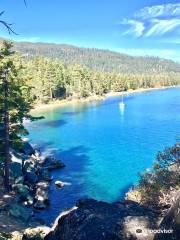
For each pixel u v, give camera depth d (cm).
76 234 990
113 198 4259
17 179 4359
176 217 823
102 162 5959
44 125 10550
